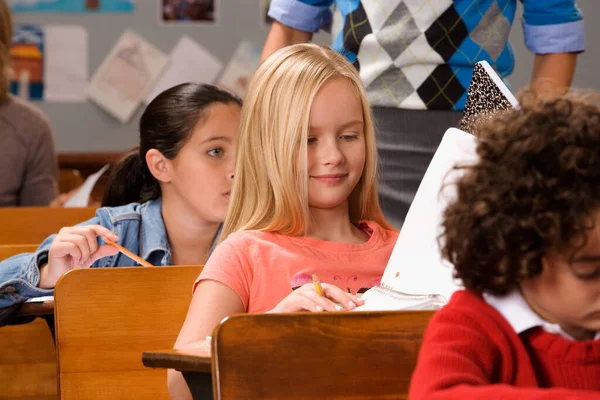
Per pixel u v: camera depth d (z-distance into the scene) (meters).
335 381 1.44
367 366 1.46
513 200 1.13
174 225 2.98
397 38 2.77
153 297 2.38
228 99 3.03
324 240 2.22
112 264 2.91
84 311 2.35
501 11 2.85
